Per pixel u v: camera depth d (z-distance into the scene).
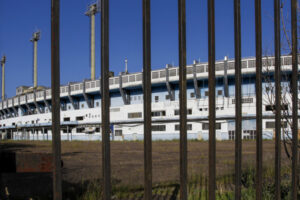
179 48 2.39
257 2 2.77
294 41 2.95
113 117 49.94
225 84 41.72
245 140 32.81
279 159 2.83
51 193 5.54
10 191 5.60
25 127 58.09
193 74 44.50
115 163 11.98
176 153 17.34
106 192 2.10
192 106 41.34
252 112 35.97
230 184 6.05
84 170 9.58
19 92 88.25
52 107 1.94
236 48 2.65
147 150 2.24
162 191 5.77
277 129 2.84
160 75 48.38
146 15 2.25
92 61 60.88
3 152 2.56
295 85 2.93
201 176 6.88
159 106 45.03
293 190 2.88
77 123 51.94
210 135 2.49
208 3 2.49
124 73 56.97
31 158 2.55
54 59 1.94
